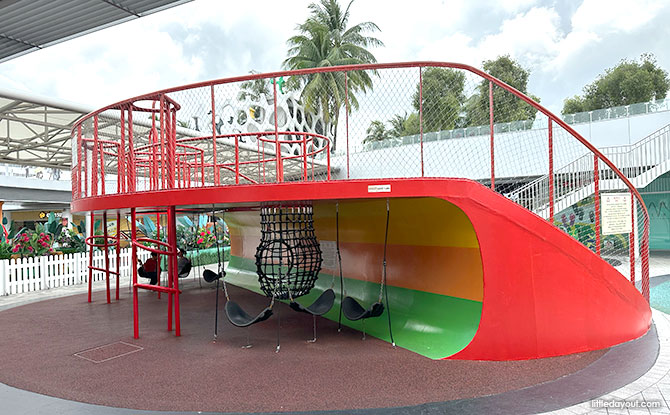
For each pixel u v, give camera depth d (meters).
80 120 7.38
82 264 12.42
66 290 11.09
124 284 11.98
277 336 5.98
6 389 4.36
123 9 12.29
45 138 14.70
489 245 5.00
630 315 5.70
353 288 7.45
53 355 5.45
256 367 4.83
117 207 6.13
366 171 6.79
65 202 20.97
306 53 34.19
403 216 6.17
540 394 4.06
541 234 5.11
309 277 6.26
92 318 7.53
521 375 4.50
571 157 13.53
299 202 6.26
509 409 3.77
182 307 8.31
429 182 4.93
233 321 5.51
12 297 10.20
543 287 5.09
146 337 6.16
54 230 13.28
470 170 9.16
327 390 4.17
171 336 6.18
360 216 6.97
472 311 5.43
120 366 4.97
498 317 4.99
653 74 44.03
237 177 6.48
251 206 7.57
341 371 4.66
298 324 6.71
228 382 4.41
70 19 12.83
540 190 12.22
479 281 5.38
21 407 3.95
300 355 5.22
